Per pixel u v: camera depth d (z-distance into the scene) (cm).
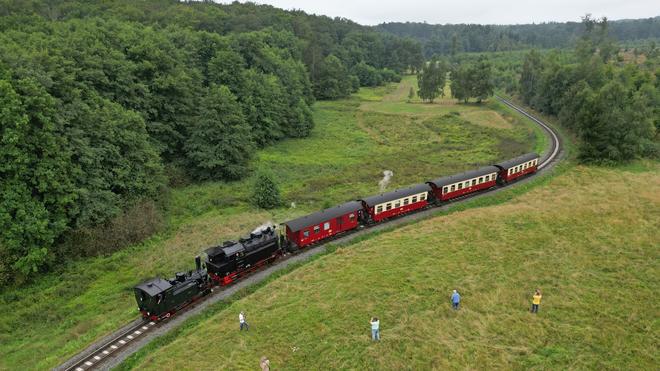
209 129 5753
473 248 3522
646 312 2727
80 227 3756
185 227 4362
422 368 2288
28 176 3503
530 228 3888
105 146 4253
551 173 5697
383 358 2339
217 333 2583
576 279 3091
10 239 3253
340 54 16612
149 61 5847
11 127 3375
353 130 9375
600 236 3722
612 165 5806
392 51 19588
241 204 5044
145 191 4647
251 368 2288
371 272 3173
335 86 13125
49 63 4231
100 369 2362
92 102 4522
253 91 7831
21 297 3219
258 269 3406
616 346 2442
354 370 2270
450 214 4403
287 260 3538
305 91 10781
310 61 13225
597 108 5950
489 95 12269
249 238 3366
